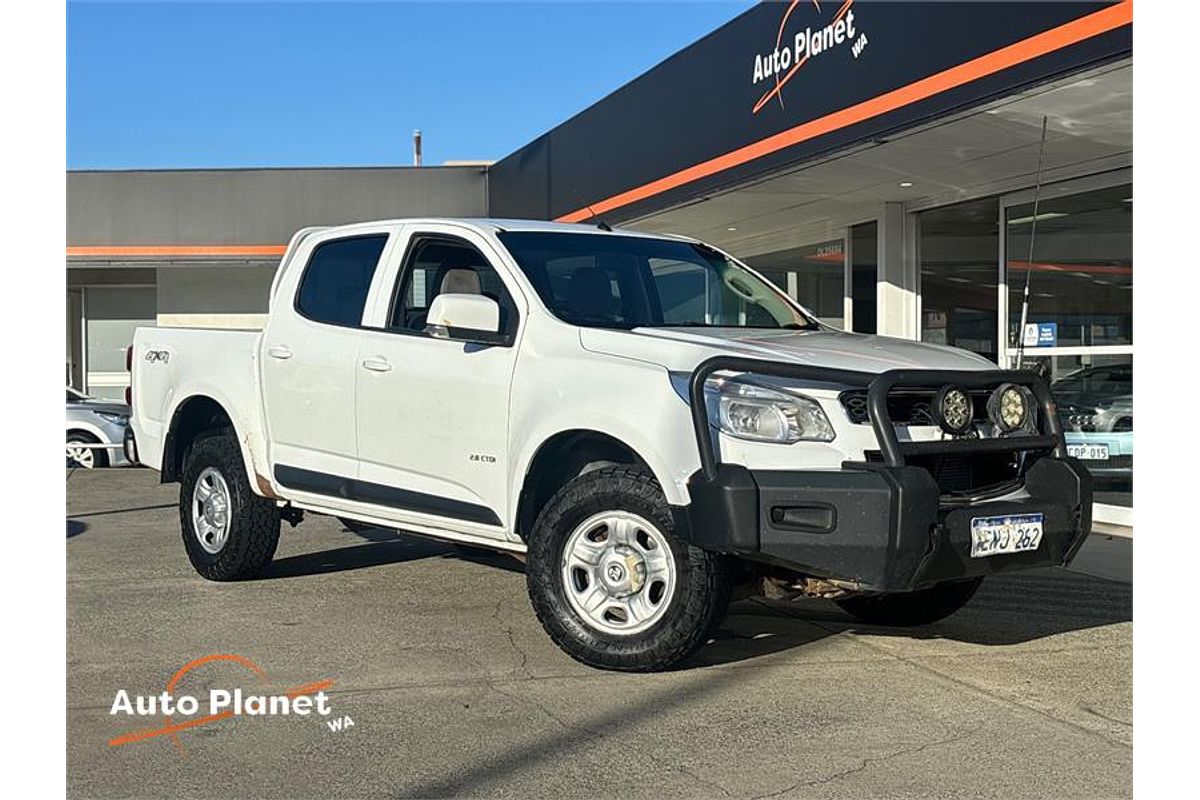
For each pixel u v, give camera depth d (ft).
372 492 21.48
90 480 49.75
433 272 21.52
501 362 19.43
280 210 63.46
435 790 13.41
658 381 17.35
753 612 22.56
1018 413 17.74
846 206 41.42
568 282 20.38
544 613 18.22
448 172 62.85
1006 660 18.86
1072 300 33.94
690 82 38.63
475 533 20.04
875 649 19.61
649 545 17.69
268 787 13.53
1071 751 14.65
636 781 13.64
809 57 31.71
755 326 21.42
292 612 22.16
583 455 19.40
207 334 25.40
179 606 22.72
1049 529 17.13
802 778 13.74
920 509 15.76
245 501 24.47
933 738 15.11
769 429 16.74
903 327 40.78
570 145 49.67
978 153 31.30
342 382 21.95
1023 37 24.22
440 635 20.34
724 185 36.76
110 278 72.08
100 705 16.53
